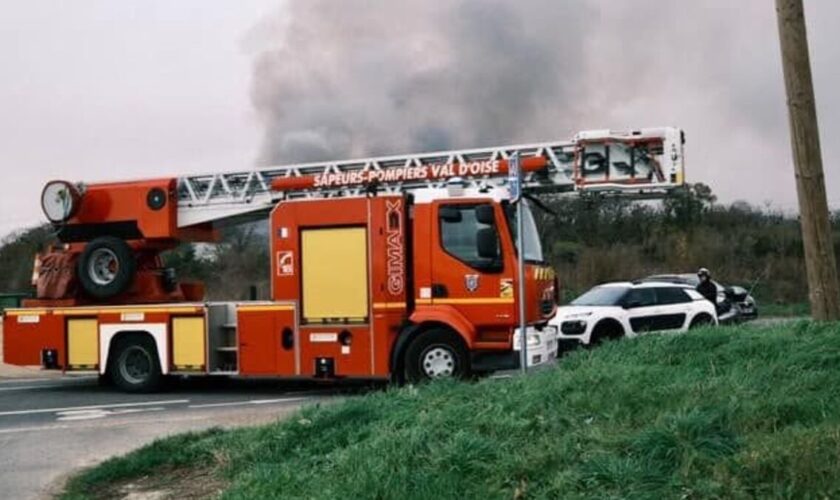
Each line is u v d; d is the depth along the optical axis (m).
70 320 16.78
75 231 17.81
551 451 6.15
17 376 20.80
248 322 14.97
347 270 14.41
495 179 15.53
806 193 9.66
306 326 14.61
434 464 6.30
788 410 6.49
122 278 16.98
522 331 11.43
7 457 10.09
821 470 5.29
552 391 7.67
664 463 5.73
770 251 48.91
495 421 7.01
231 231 20.91
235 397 15.14
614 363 8.96
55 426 12.34
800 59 9.63
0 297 26.62
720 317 26.44
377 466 6.45
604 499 5.39
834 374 7.41
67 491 8.17
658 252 47.50
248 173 17.33
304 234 14.66
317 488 6.55
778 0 9.76
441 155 15.98
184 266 22.92
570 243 45.06
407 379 14.02
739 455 5.63
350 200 14.44
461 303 13.83
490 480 6.00
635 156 15.18
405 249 14.16
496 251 13.70
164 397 15.48
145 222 17.38
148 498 7.52
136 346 16.20
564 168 15.48
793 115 9.71
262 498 6.66
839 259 29.75
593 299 21.36
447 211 13.96
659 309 21.28
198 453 8.62
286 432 8.35
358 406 8.67
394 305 14.15
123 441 10.88
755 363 8.09
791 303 45.19
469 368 13.81
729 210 51.34
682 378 7.73
